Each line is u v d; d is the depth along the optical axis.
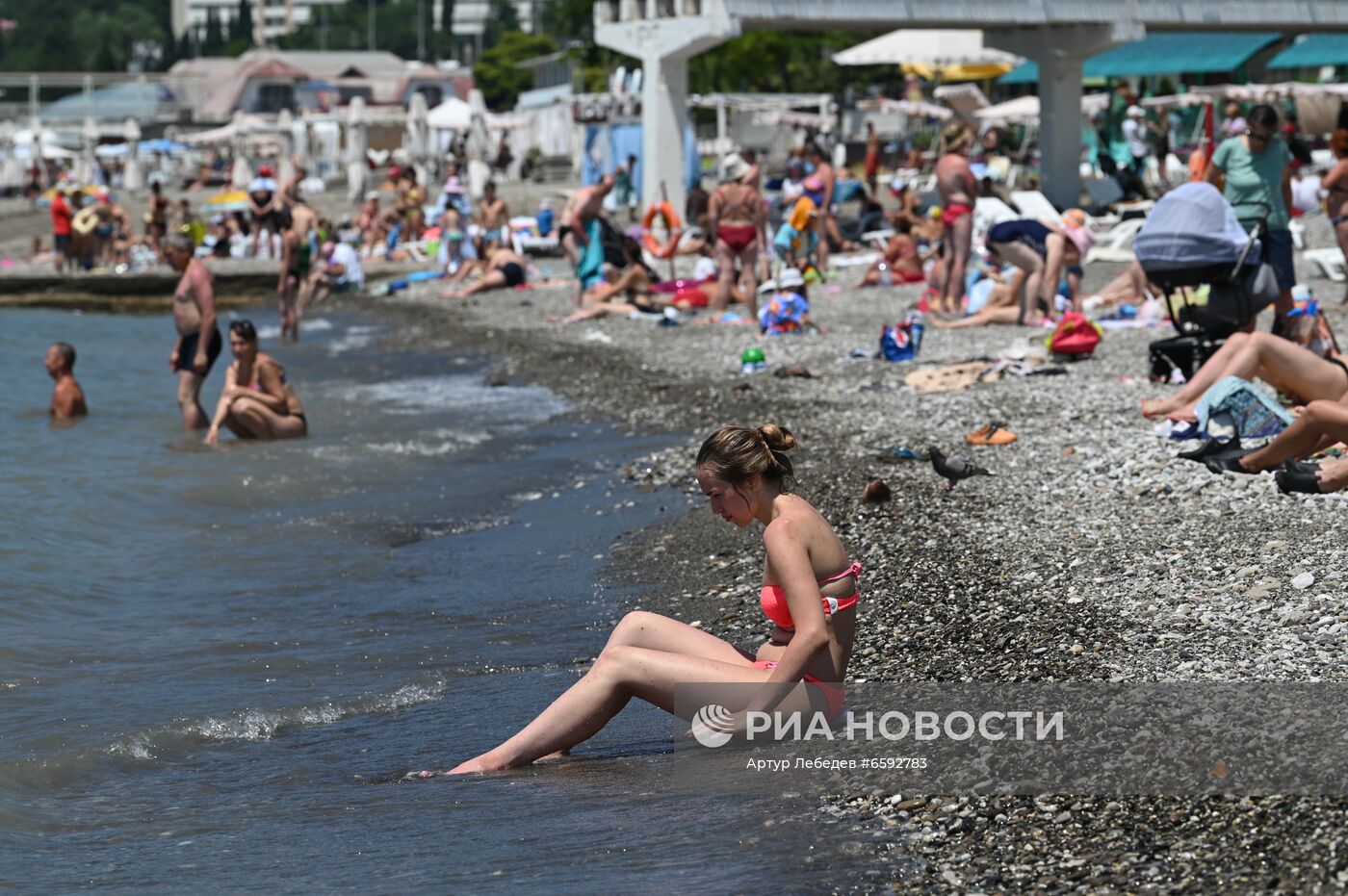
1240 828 6.36
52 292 43.62
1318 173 45.34
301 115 97.44
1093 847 6.37
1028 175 56.06
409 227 55.06
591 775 7.84
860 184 52.62
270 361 19.91
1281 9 50.16
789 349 25.48
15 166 92.69
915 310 23.31
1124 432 15.62
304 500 16.34
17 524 14.66
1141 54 73.88
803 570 7.70
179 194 81.94
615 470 17.31
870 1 45.09
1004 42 49.75
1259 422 13.81
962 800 6.96
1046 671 8.65
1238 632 8.97
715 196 30.34
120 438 19.80
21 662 10.45
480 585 12.60
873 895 6.12
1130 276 26.73
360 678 10.09
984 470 14.48
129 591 12.64
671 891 6.19
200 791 7.93
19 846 7.09
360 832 7.11
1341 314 23.78
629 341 28.81
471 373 27.25
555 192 67.31
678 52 46.44
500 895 6.22
